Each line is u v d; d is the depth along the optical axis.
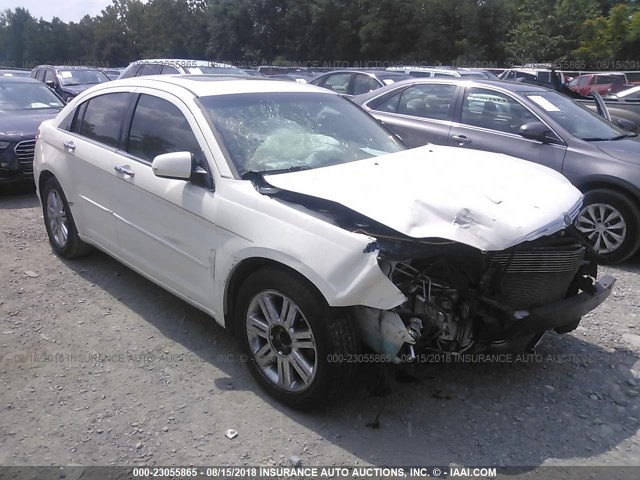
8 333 4.09
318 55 50.78
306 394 3.18
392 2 45.16
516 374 3.71
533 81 16.97
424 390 3.51
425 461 2.93
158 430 3.12
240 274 3.46
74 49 95.44
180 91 4.09
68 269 5.22
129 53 80.44
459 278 3.10
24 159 7.95
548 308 3.30
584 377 3.71
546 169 3.96
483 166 3.76
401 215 2.96
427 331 3.08
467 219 2.98
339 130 4.23
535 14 40.34
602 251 5.91
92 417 3.22
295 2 50.78
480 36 43.41
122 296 4.70
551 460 2.96
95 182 4.57
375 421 3.21
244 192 3.40
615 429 3.21
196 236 3.64
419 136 7.08
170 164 3.52
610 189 5.78
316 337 3.04
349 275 2.85
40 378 3.57
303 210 3.15
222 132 3.74
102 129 4.64
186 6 68.88
